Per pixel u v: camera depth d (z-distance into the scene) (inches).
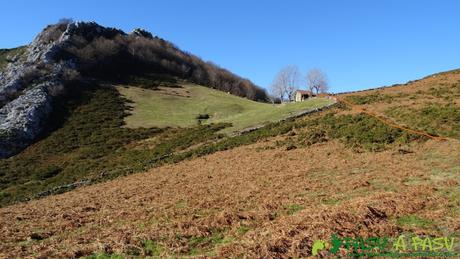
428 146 1101.7
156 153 1804.9
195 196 941.8
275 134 1628.9
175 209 834.2
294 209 746.2
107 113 2819.9
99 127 2534.5
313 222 628.1
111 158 1882.4
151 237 641.0
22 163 1989.4
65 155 2079.2
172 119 2731.3
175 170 1409.9
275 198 827.4
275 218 703.1
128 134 2337.6
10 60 4020.7
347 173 970.1
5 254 613.6
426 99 1642.5
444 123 1262.3
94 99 3129.9
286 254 541.3
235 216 713.6
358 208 662.5
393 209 660.7
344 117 1599.4
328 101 2011.6
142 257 577.9
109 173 1594.5
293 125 1679.4
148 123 2605.8
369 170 970.1
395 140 1214.3
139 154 1859.0
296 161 1196.5
